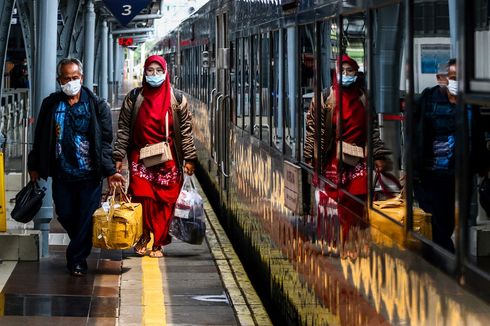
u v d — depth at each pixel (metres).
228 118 24.59
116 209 17.03
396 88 8.39
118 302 15.21
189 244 20.98
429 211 7.43
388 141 8.72
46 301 15.05
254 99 19.30
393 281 8.45
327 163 11.63
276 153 15.91
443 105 7.14
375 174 9.18
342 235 10.72
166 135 18.66
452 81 6.92
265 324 14.53
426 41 7.46
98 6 55.31
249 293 16.66
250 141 19.78
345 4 10.58
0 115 25.31
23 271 17.19
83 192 16.69
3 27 22.16
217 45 28.05
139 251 19.38
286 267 14.79
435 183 7.28
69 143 16.36
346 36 10.57
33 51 26.33
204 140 34.44
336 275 11.07
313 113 12.59
